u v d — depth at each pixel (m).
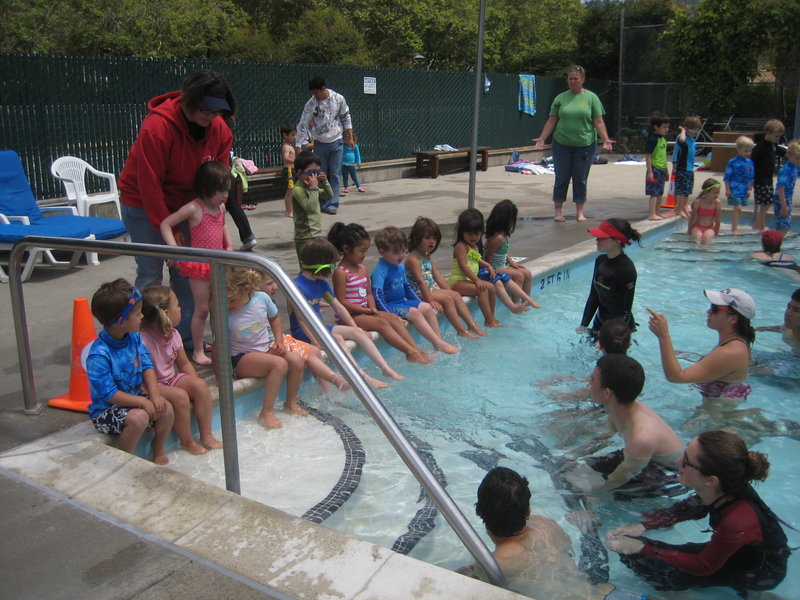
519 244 8.05
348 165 12.34
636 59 21.62
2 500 2.68
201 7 20.22
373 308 5.04
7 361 4.32
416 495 3.32
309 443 3.74
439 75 15.97
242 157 11.99
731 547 2.63
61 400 3.67
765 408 4.14
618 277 5.13
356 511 3.18
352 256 4.93
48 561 2.30
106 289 3.21
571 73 9.18
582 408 4.24
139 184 4.11
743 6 18.80
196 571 2.24
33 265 6.11
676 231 9.57
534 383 4.64
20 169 7.13
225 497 2.67
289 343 4.23
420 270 5.49
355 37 21.59
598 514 3.14
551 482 3.43
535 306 6.33
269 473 3.42
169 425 3.39
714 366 4.05
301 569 2.24
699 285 6.93
